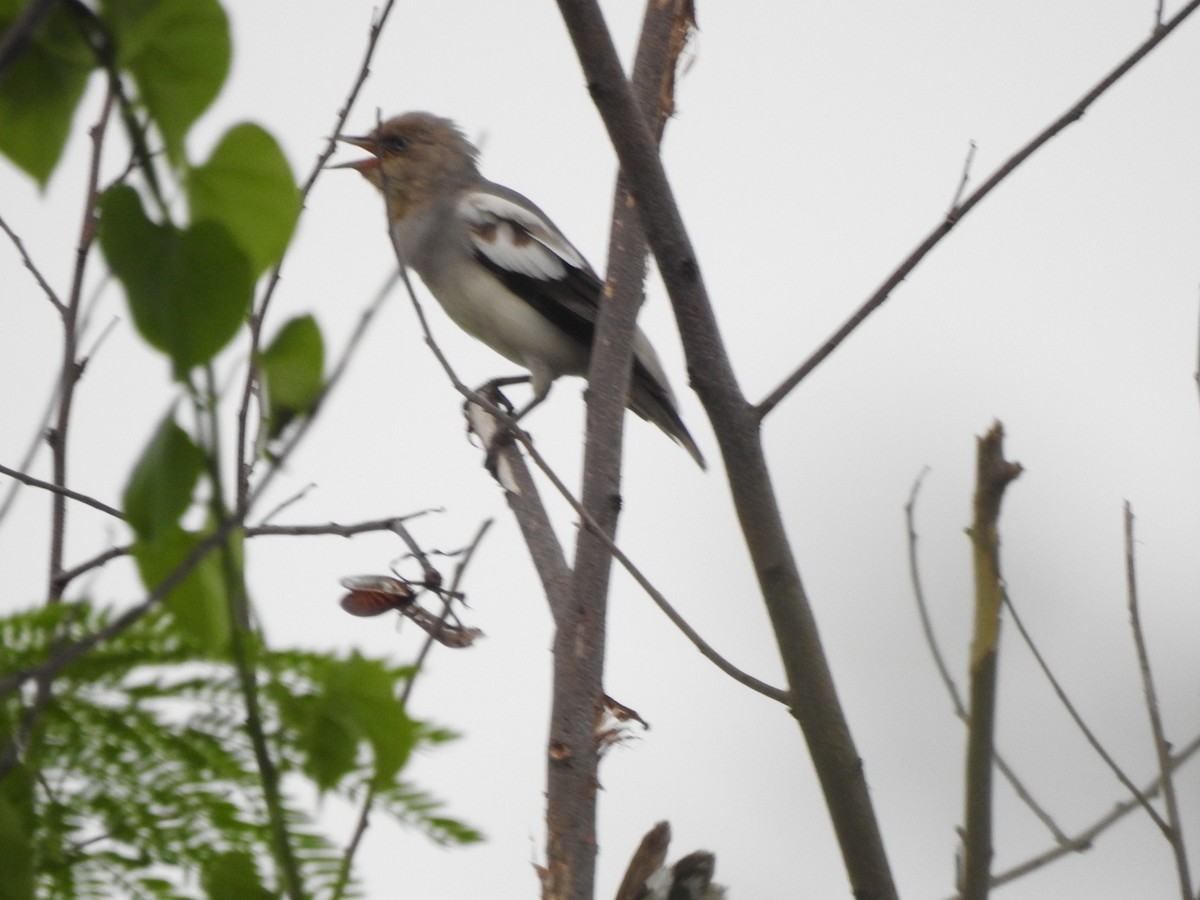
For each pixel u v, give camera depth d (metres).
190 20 3.70
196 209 3.88
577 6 6.54
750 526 6.69
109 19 3.67
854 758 6.34
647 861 6.23
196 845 4.36
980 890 5.74
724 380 6.79
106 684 4.22
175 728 4.25
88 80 3.99
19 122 4.02
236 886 4.26
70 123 4.04
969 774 5.88
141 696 4.23
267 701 4.16
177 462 3.85
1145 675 6.73
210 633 4.08
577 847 7.06
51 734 4.27
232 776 4.29
